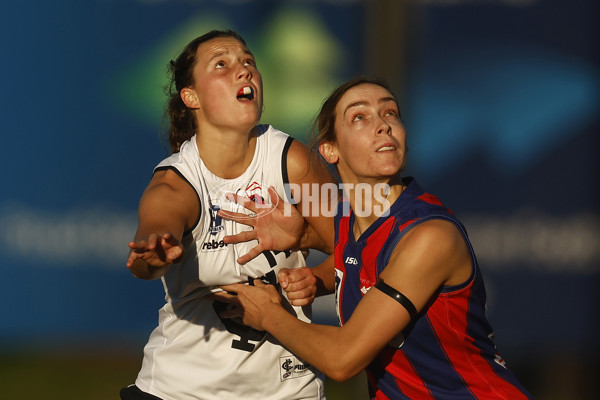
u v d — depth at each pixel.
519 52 16.34
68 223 16.92
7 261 17.00
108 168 16.81
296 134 16.47
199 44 9.86
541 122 16.34
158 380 10.33
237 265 9.88
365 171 8.69
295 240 10.12
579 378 19.58
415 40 16.45
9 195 16.88
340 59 16.42
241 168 9.98
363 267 8.97
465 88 16.42
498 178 16.45
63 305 17.05
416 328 8.50
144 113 16.66
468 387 8.73
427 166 16.52
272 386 10.20
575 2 16.19
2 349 22.02
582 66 16.20
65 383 19.94
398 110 9.07
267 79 16.45
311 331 8.71
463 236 8.41
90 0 16.55
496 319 16.61
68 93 16.69
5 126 16.75
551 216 16.39
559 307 16.47
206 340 10.12
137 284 17.06
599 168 16.25
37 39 16.61
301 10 16.45
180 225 8.91
